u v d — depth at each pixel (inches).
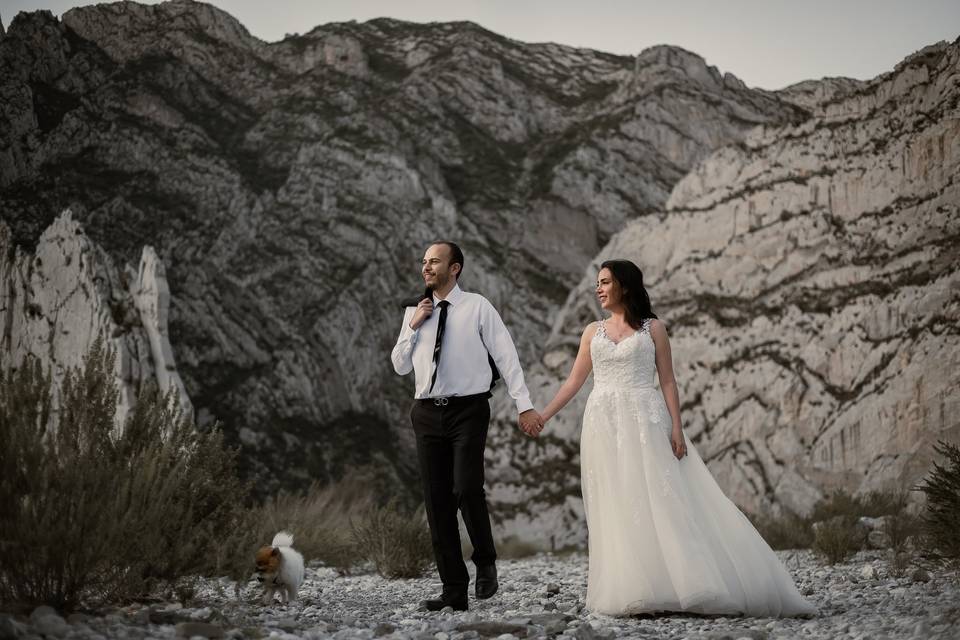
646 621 211.3
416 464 1457.9
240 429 1330.0
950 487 303.0
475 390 236.2
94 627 165.2
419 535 384.2
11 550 181.3
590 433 236.5
